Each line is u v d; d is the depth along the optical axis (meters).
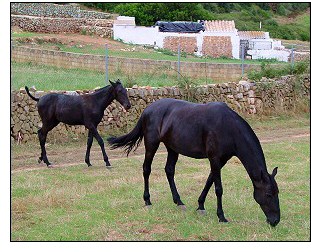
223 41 40.00
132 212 10.15
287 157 15.59
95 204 10.63
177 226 9.38
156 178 12.78
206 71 27.62
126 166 14.23
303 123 22.38
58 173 13.27
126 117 19.09
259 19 57.84
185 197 11.12
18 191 11.42
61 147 16.59
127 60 27.95
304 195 11.48
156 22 46.56
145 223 9.52
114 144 10.97
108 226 9.39
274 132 20.30
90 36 42.50
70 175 13.05
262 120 22.31
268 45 42.25
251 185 12.24
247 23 54.97
